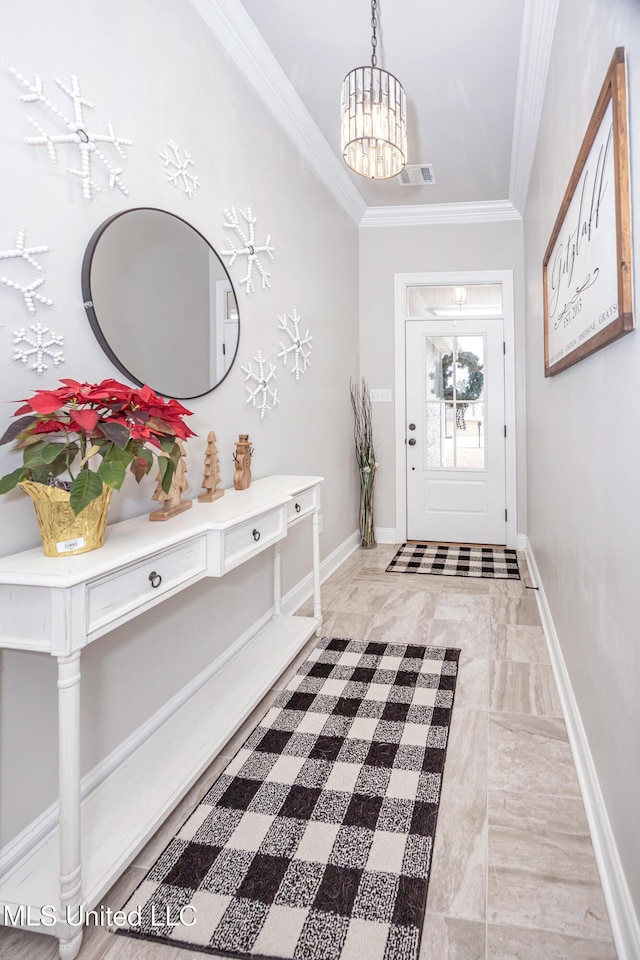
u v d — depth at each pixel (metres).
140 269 1.70
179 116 1.93
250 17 2.27
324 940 1.16
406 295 4.65
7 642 1.12
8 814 1.29
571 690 1.95
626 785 1.16
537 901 1.25
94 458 1.50
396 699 2.15
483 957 1.12
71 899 1.12
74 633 1.09
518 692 2.19
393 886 1.29
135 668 1.72
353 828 1.48
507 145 3.38
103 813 1.41
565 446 2.10
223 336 2.23
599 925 1.19
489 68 2.63
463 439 4.70
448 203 4.36
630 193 1.09
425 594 3.40
